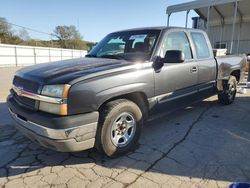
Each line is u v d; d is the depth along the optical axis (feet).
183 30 15.01
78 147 9.46
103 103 10.35
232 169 10.13
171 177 9.58
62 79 9.30
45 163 10.79
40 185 9.14
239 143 12.77
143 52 12.80
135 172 9.95
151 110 12.48
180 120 16.46
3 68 76.79
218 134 14.02
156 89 12.35
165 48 13.29
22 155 11.56
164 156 11.28
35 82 9.80
